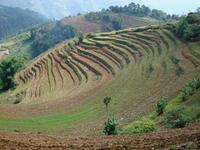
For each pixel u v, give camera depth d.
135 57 113.06
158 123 41.41
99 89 85.38
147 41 127.31
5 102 89.75
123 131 35.47
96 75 106.75
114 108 66.12
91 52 135.88
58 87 102.69
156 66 95.00
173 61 95.56
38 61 150.62
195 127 28.28
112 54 125.44
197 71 80.06
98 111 65.94
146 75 89.44
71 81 107.81
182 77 78.81
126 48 127.69
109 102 66.38
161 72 88.25
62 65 132.25
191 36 112.69
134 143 23.80
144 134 27.17
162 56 104.06
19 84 124.50
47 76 122.00
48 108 71.62
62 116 64.62
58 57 145.75
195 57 93.19
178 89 69.75
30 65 151.12
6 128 53.53
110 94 78.88
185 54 98.38
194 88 56.69
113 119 37.06
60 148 23.30
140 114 57.69
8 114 64.69
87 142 24.89
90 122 58.19
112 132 35.56
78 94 83.62
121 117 58.66
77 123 58.53
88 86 92.31
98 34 159.62
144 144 23.34
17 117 62.88
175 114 39.03
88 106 71.38
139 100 68.81
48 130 53.53
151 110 58.69
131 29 152.88
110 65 110.94
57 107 72.25
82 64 124.25
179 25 121.31
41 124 58.47
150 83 81.00
